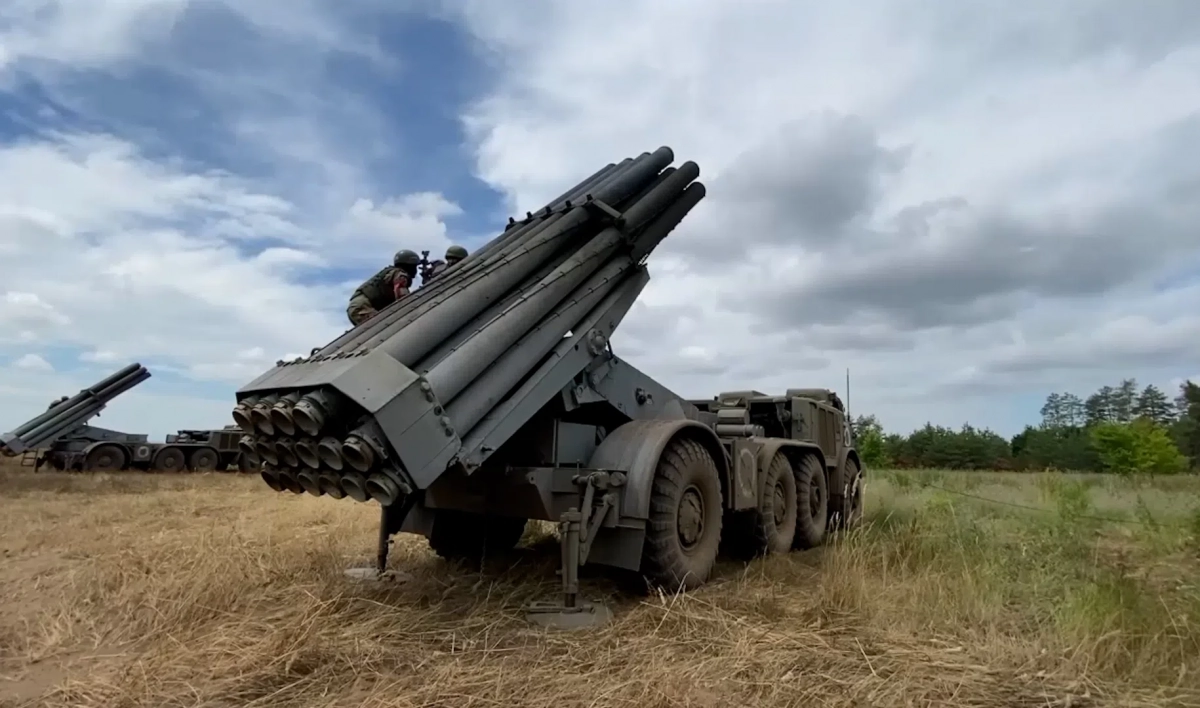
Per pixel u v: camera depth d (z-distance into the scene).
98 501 12.02
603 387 5.64
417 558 6.43
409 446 3.83
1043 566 5.49
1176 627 3.81
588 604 4.59
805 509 8.10
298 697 3.18
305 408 3.72
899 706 3.11
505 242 5.56
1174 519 7.87
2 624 4.42
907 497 11.42
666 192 6.48
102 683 3.32
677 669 3.47
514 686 3.29
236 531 7.25
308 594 4.51
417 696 3.15
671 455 5.33
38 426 22.17
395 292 5.77
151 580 4.99
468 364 4.30
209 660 3.59
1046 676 3.43
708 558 5.58
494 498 5.10
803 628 4.20
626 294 6.00
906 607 4.48
